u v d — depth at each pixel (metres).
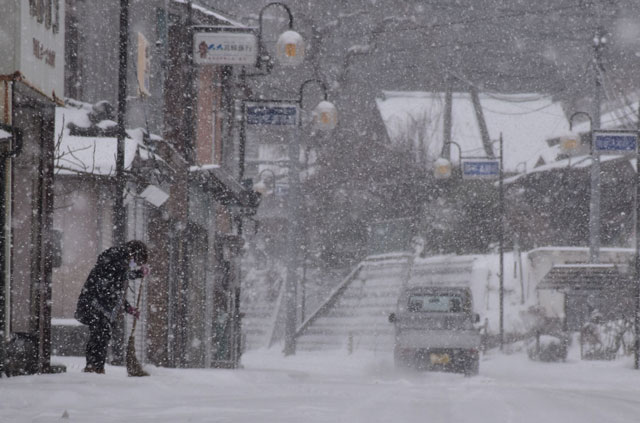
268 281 172.75
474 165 130.12
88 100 60.03
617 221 173.12
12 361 32.03
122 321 49.97
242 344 98.25
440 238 166.38
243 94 102.44
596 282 119.81
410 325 73.75
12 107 31.86
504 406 22.81
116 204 45.91
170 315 65.56
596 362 105.69
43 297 34.50
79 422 17.91
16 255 33.75
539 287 122.62
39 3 33.69
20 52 31.67
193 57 73.31
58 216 55.62
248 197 89.25
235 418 18.73
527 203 174.25
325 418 18.62
